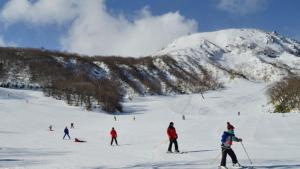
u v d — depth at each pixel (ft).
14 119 230.48
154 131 154.51
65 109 309.01
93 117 274.98
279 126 143.02
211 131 138.72
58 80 526.98
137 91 610.65
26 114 255.29
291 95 341.41
